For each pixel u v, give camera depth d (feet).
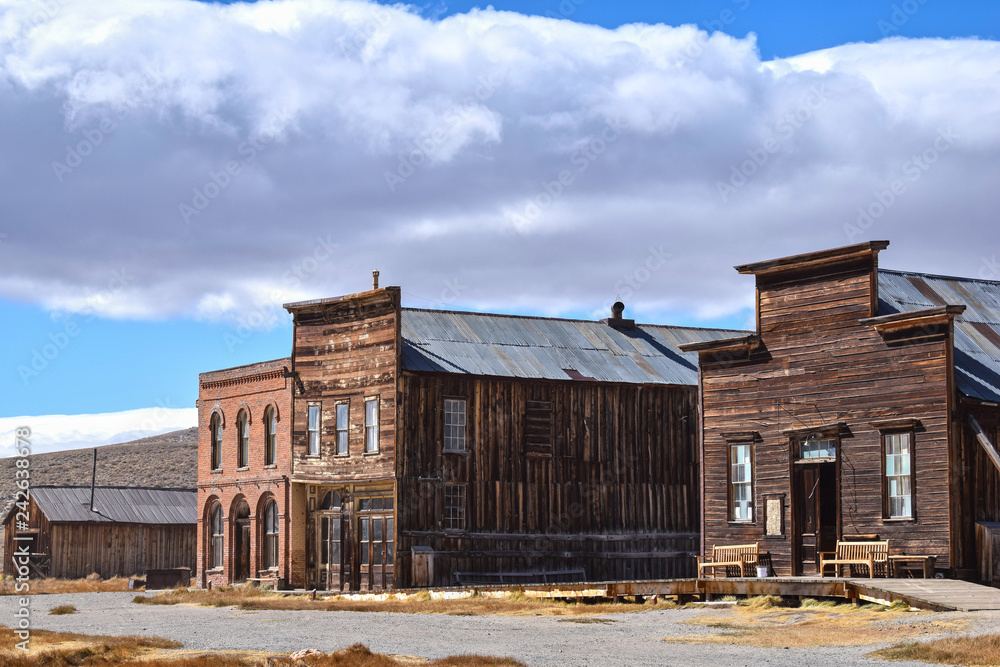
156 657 59.77
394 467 120.26
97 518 180.75
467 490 123.54
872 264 99.30
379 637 71.87
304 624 81.87
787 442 103.96
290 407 132.98
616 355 140.67
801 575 102.06
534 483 127.03
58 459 349.41
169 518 187.42
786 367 104.99
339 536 129.18
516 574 123.65
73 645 63.77
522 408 127.95
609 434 132.46
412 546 119.75
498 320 140.87
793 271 105.29
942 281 114.32
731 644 67.05
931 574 91.91
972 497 93.40
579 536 128.26
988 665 54.80
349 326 127.75
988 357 102.47
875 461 97.30
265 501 137.59
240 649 64.59
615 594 95.55
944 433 92.79
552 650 65.05
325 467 127.95
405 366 122.11
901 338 96.58
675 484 135.74
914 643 61.00
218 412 147.64
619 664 58.39
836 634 69.72
